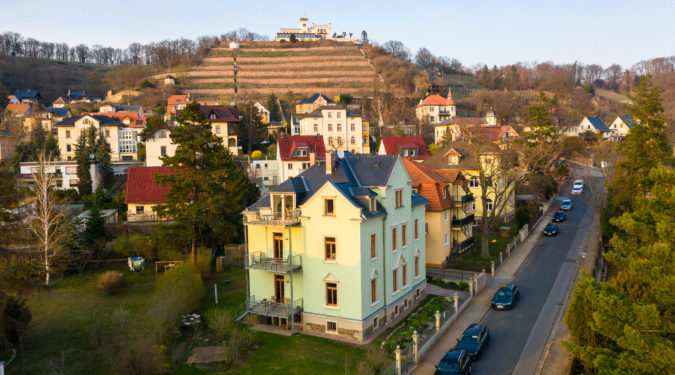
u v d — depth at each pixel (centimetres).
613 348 2530
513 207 6762
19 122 10712
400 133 12175
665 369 1941
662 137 4619
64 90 19850
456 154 6250
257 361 2909
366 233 3222
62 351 2914
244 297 3966
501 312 3697
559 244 5481
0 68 19900
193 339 3247
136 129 10725
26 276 3969
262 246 3553
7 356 2970
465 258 5062
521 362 2883
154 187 6106
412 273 3903
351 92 17312
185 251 4775
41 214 4228
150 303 3788
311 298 3350
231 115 9888
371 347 2862
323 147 8894
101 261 4847
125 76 19750
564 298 3900
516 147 6469
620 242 2575
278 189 3400
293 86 17988
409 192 3819
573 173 10375
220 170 4434
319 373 2727
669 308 2167
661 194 2497
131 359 2634
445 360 2650
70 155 9838
